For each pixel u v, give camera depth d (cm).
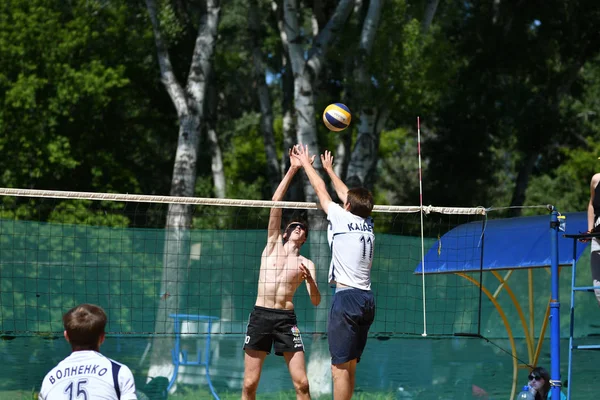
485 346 1905
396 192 5500
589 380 1873
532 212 5506
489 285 1988
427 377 1881
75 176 4466
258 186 5538
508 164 5972
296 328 1235
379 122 3259
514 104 4238
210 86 4556
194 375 1861
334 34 3177
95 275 1875
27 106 3975
